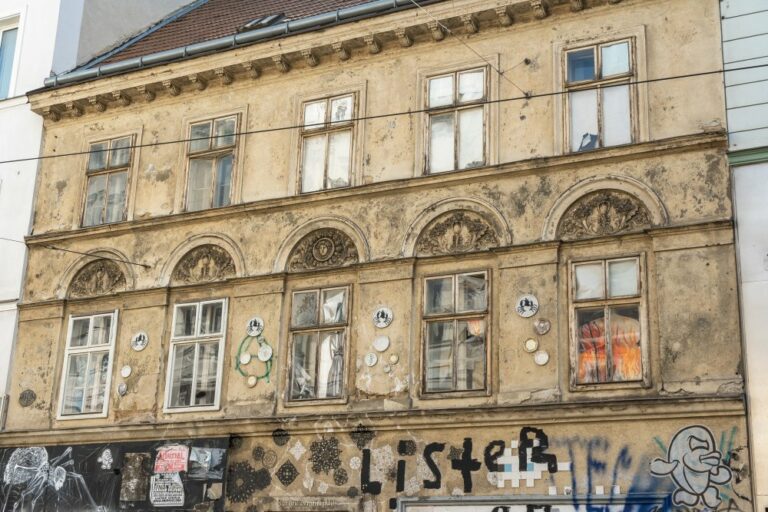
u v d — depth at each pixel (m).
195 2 26.58
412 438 16.80
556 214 16.80
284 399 18.14
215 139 20.41
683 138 16.14
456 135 18.16
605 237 16.34
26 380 20.72
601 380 15.90
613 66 17.19
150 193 20.75
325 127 19.36
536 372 16.23
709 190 15.88
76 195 21.58
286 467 17.64
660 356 15.49
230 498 17.92
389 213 18.17
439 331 17.28
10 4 24.05
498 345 16.66
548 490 15.60
